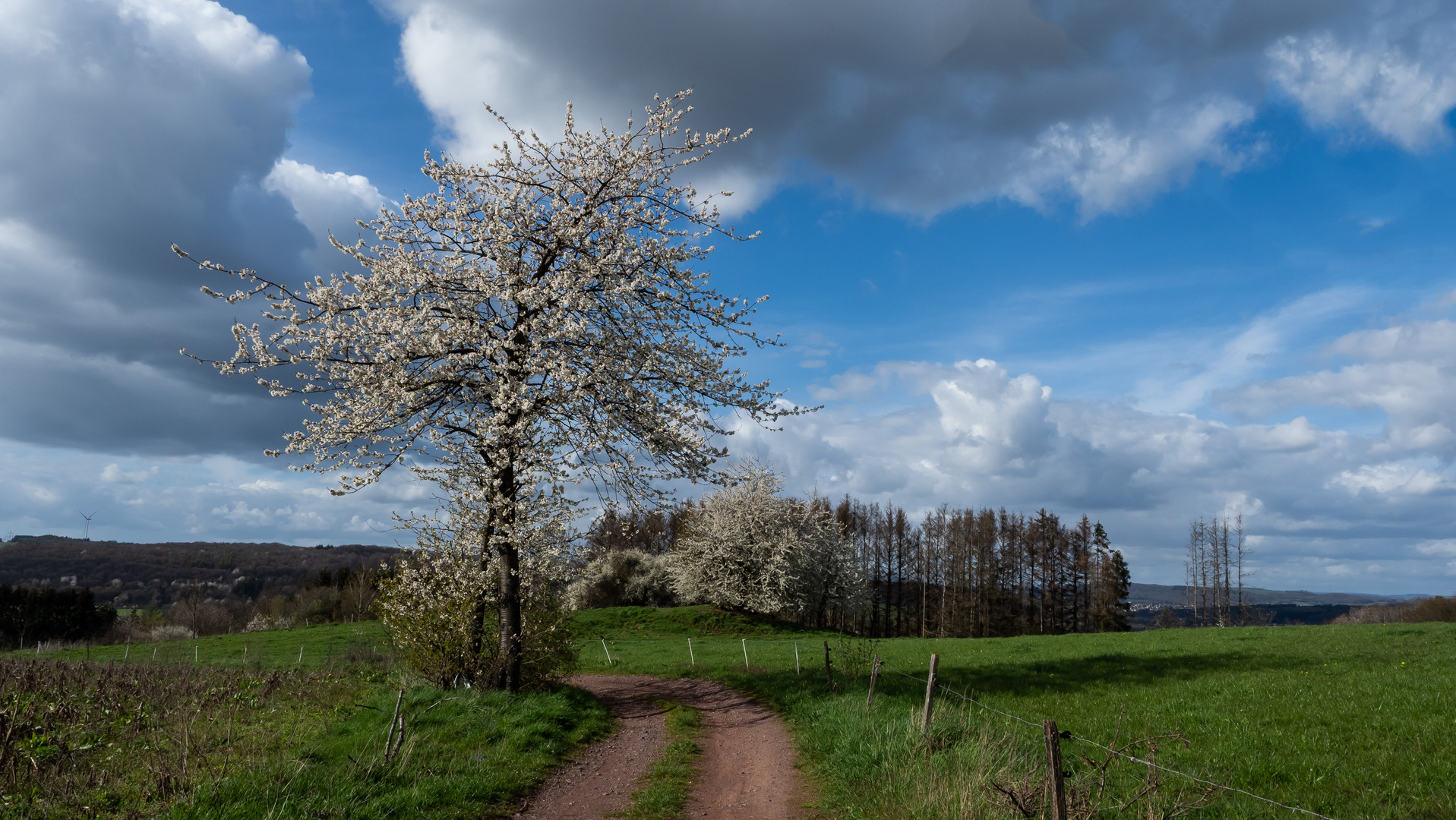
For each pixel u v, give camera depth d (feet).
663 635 144.56
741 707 55.26
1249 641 95.81
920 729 33.68
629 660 95.40
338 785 26.76
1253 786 29.73
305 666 88.43
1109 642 102.99
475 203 50.96
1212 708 46.06
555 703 46.16
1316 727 39.19
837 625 236.22
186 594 219.00
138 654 114.93
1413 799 26.91
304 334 46.11
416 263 48.73
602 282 50.37
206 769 28.04
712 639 133.28
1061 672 67.05
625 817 28.96
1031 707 49.03
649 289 51.24
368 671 63.98
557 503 51.55
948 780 26.78
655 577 186.39
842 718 40.88
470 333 46.73
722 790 33.50
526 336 48.52
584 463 50.39
